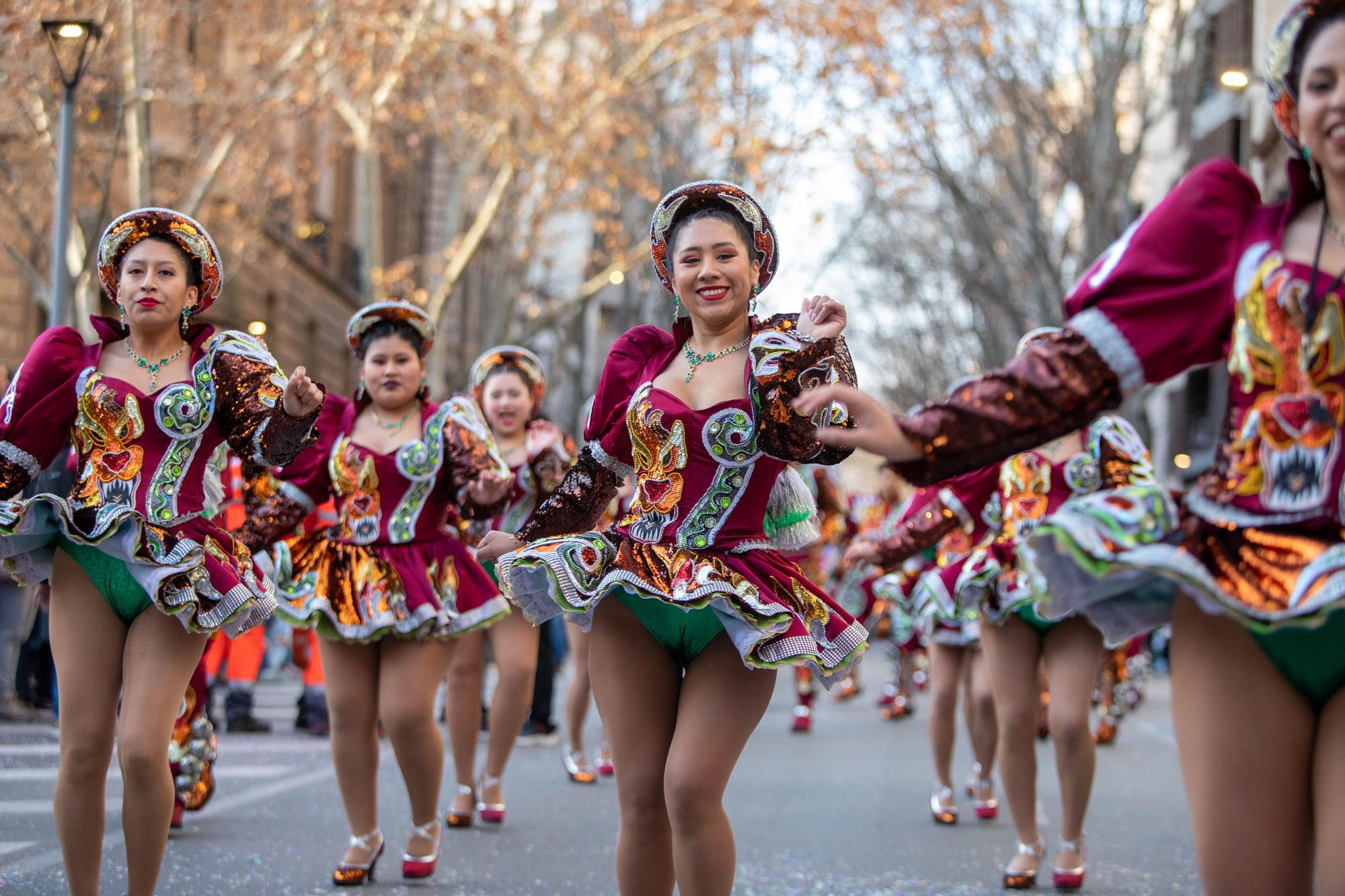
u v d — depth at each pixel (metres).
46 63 18.83
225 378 5.91
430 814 7.27
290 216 32.94
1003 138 30.45
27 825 8.21
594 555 5.06
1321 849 3.36
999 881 7.64
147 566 5.51
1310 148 3.51
